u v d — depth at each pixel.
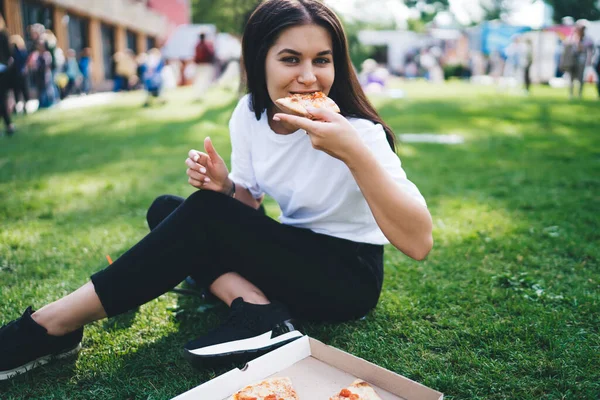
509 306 2.35
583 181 4.79
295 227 1.98
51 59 12.72
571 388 1.76
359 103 1.90
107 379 1.85
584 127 8.73
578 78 13.80
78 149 6.75
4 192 4.52
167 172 5.41
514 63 18.66
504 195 4.43
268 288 1.98
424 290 2.56
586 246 3.10
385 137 1.84
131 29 25.28
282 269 1.91
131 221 3.74
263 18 1.84
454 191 4.59
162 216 2.19
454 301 2.44
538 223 3.60
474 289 2.56
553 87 20.19
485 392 1.76
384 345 2.04
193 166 1.94
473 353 1.97
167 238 1.79
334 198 1.95
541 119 9.91
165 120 9.87
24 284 2.63
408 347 2.04
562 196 4.32
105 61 22.69
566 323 2.21
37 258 3.00
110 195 4.46
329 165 1.90
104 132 8.36
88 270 2.83
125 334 2.15
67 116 10.63
